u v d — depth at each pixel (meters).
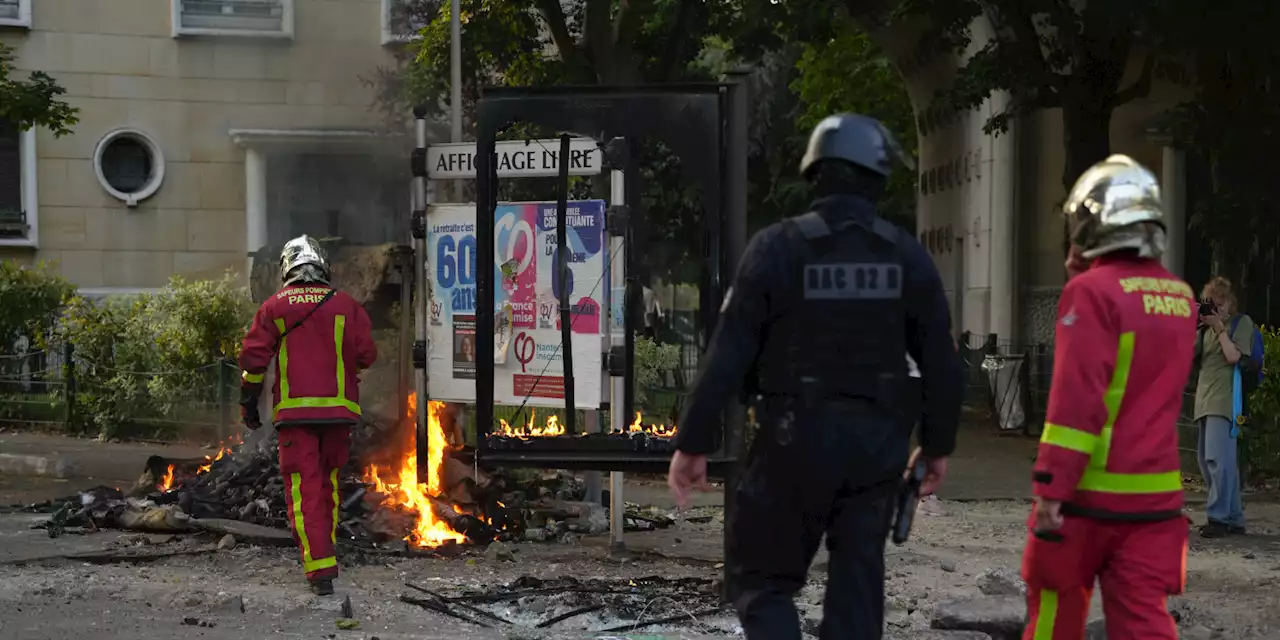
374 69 21.58
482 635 6.45
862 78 30.98
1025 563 4.55
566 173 8.24
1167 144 18.84
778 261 4.32
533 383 8.48
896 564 8.47
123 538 8.88
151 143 23.70
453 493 9.41
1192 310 4.48
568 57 18.02
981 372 22.09
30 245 23.58
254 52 22.83
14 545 8.70
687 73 23.86
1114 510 4.34
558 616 6.76
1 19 23.12
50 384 18.06
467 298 8.84
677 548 8.91
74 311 18.19
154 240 23.88
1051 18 16.88
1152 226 4.40
